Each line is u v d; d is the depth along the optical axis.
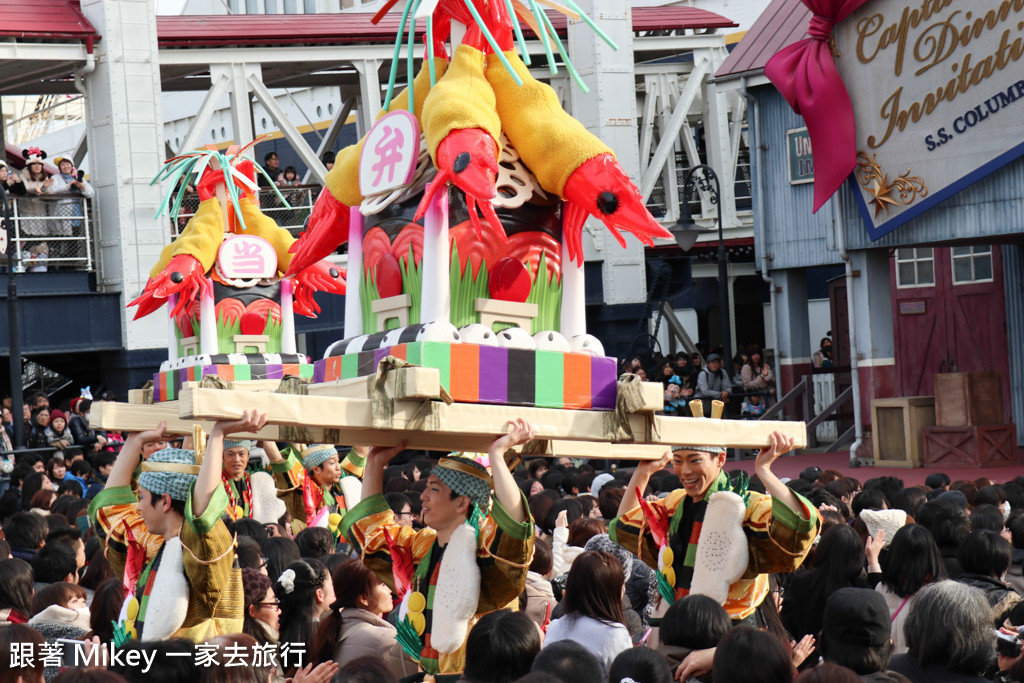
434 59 8.65
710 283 49.44
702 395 34.12
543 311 8.66
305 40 37.06
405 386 7.27
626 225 8.46
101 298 35.41
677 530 9.06
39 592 9.45
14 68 36.53
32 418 29.84
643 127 41.25
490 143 8.05
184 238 21.95
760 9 48.78
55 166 36.12
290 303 22.30
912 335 35.38
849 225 29.67
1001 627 8.48
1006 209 26.27
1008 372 33.09
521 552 7.86
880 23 27.05
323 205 9.68
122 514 8.81
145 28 35.69
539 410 7.91
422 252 8.43
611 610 8.06
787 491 8.46
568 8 9.07
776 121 35.22
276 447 15.33
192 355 21.95
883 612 6.94
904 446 29.44
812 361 38.25
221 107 62.81
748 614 8.66
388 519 8.68
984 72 25.58
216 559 7.82
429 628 8.19
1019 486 15.94
